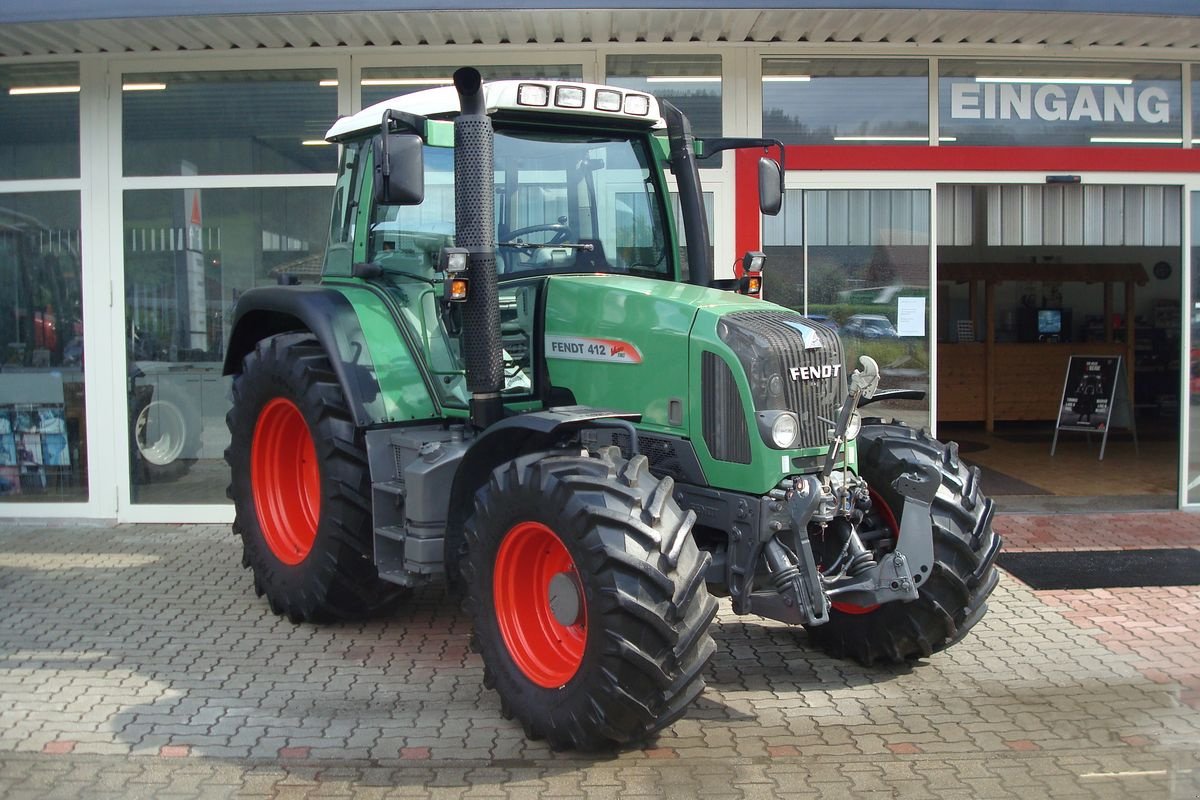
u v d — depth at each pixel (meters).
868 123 7.88
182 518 8.02
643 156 5.27
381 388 5.07
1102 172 8.00
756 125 7.81
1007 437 12.88
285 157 7.87
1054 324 14.27
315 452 5.38
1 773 3.85
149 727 4.27
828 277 7.89
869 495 4.88
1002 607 6.03
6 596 6.14
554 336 4.80
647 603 3.68
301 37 7.51
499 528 4.13
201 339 7.98
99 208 7.93
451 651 5.24
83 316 7.97
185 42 7.60
